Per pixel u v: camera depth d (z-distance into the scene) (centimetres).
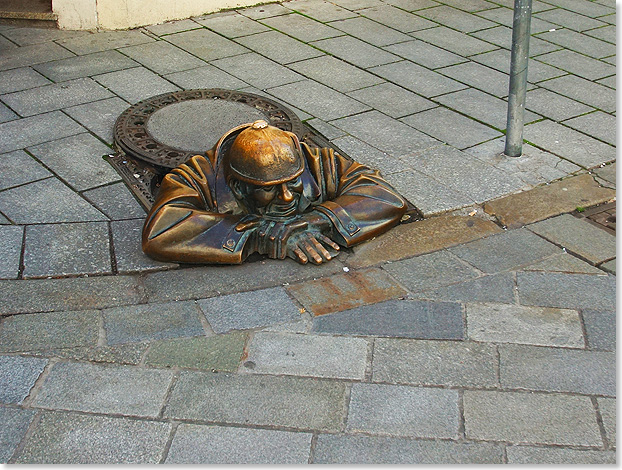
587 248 406
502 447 278
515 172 482
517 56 464
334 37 715
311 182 408
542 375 314
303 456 273
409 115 559
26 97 570
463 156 501
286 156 369
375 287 371
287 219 390
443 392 304
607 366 319
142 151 477
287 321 345
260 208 386
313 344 330
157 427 285
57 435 280
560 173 482
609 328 343
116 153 493
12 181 457
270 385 307
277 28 736
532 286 373
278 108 551
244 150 368
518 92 477
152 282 371
